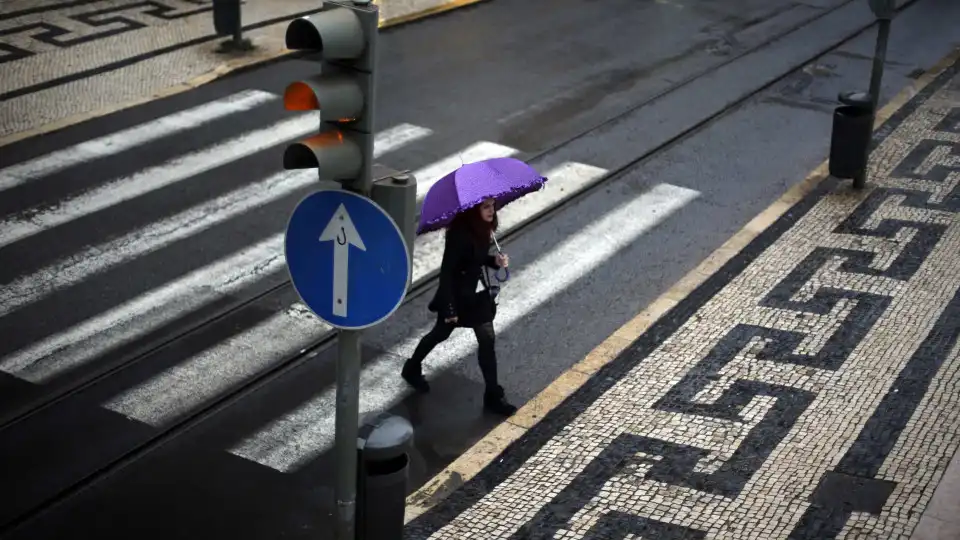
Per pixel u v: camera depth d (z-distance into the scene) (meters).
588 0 23.75
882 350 10.87
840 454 9.24
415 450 9.45
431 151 15.48
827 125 17.08
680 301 11.84
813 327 11.29
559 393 10.23
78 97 16.81
